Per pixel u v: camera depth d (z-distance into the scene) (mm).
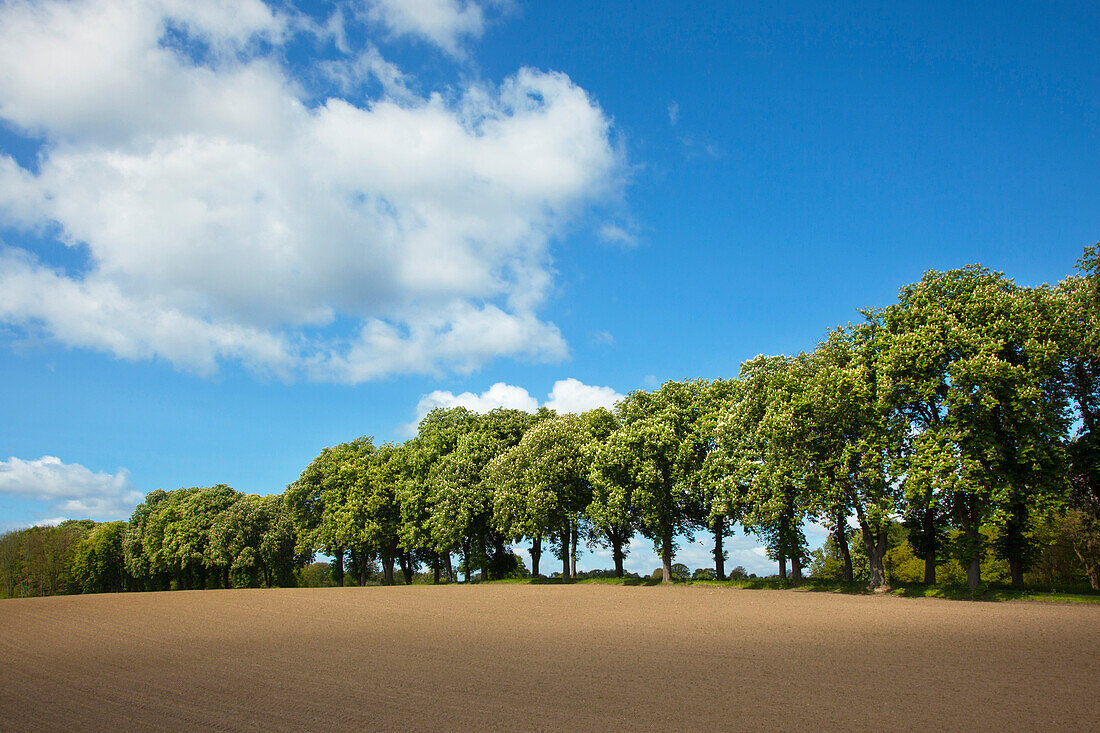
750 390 52375
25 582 111625
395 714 14922
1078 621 27547
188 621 37156
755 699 15359
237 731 14008
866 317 47719
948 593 40656
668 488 58812
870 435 43312
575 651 23016
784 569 55125
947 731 12586
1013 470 39781
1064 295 42594
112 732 14305
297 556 95375
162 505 111562
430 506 76125
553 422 68812
